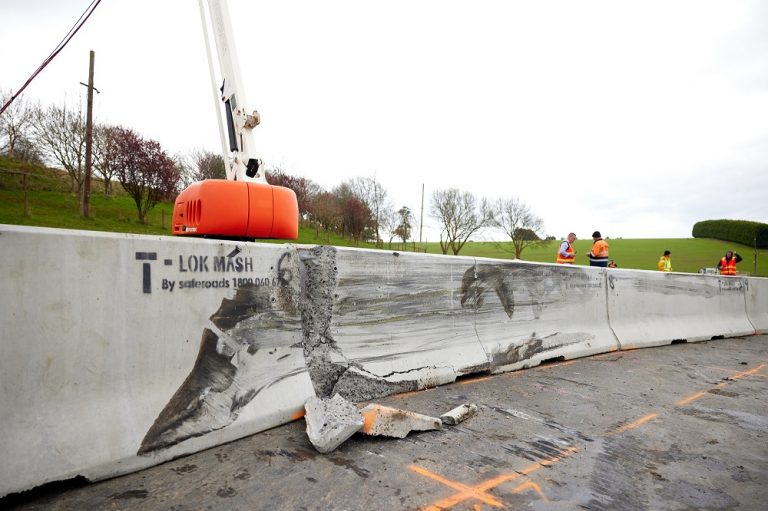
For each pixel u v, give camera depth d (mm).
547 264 6395
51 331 2488
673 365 6270
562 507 2424
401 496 2453
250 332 3418
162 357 2928
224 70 5512
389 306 4496
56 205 23984
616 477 2816
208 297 3191
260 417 3277
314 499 2379
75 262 2594
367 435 3244
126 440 2631
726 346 8219
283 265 3691
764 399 4684
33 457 2320
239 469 2693
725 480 2830
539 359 5941
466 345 5199
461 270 5254
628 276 7809
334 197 45500
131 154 23750
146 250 2895
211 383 3133
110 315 2719
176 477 2576
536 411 4023
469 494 2512
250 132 5355
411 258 4730
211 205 4395
